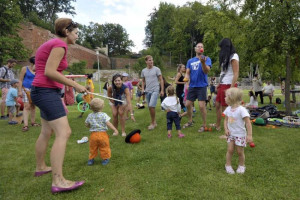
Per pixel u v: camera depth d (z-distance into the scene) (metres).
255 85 11.02
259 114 6.34
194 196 2.28
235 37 8.05
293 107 9.29
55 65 2.31
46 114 2.45
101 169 2.99
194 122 5.87
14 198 2.33
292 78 8.30
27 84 5.27
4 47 22.30
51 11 53.22
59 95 2.57
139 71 40.75
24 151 3.79
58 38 2.53
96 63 52.62
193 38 55.75
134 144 4.03
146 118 6.74
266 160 3.14
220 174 2.74
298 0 5.84
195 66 4.82
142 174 2.79
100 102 3.23
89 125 3.21
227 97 2.90
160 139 4.32
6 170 3.03
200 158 3.26
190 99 5.12
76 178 2.73
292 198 2.21
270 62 7.50
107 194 2.35
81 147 3.98
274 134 4.48
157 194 2.33
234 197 2.24
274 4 6.35
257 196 2.25
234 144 2.82
